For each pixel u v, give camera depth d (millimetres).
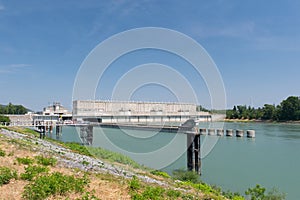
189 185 23422
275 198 24906
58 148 31125
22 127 67062
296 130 100750
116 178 17250
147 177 22094
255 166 42531
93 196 11203
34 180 13055
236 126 124750
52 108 96562
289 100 141500
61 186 12102
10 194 11227
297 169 40344
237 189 30906
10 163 16719
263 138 77562
